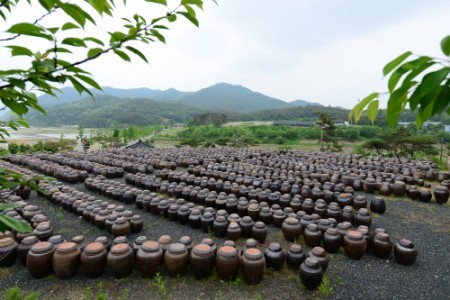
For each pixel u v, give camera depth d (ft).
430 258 21.57
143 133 158.81
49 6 3.79
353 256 21.04
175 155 64.28
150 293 17.22
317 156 64.08
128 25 4.41
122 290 17.49
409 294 17.19
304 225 24.90
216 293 17.25
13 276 18.81
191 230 26.91
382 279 18.70
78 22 3.69
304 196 33.88
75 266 18.52
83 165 52.19
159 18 4.37
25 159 57.00
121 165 53.83
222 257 18.12
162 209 29.73
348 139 134.82
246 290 17.51
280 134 148.25
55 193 33.47
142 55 4.39
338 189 35.73
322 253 18.72
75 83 4.21
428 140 74.64
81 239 20.22
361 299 16.71
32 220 24.99
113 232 24.63
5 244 19.71
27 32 3.55
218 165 51.24
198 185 39.40
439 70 2.79
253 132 157.28
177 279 18.49
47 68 3.92
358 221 26.53
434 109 3.10
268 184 36.94
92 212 27.84
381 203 31.14
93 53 4.17
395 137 78.54
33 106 4.75
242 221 25.08
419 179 42.06
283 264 19.76
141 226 26.30
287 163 55.21
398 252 20.45
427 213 31.50
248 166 50.34
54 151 84.33
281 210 27.76
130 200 34.12
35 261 18.01
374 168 49.96
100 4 3.71
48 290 17.44
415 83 3.08
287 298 16.80
